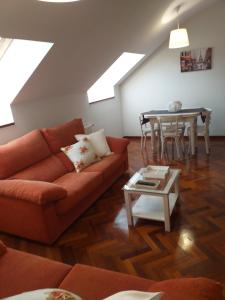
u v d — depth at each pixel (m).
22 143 2.89
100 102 5.36
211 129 5.50
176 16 4.39
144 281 1.29
